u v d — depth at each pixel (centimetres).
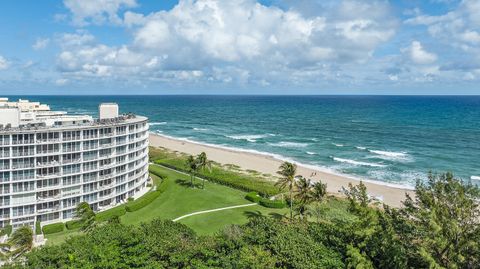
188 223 7275
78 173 7600
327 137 19412
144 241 4516
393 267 3822
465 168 12369
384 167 12706
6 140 6694
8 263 4419
